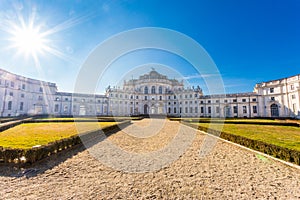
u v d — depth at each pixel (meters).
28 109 48.69
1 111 39.34
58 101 55.00
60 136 9.59
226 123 21.36
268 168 5.24
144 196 3.59
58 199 3.43
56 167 5.28
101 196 3.57
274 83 45.78
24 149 5.42
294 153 5.34
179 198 3.52
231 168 5.32
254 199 3.48
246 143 7.93
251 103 49.97
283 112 43.47
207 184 4.18
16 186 3.99
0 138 8.80
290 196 3.59
